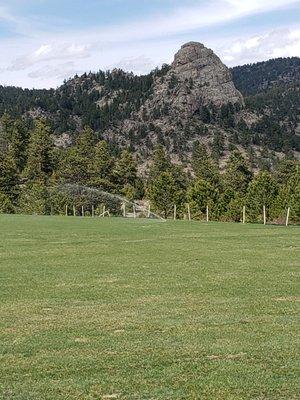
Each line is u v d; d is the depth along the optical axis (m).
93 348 9.88
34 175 104.94
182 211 79.44
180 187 92.56
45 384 8.18
